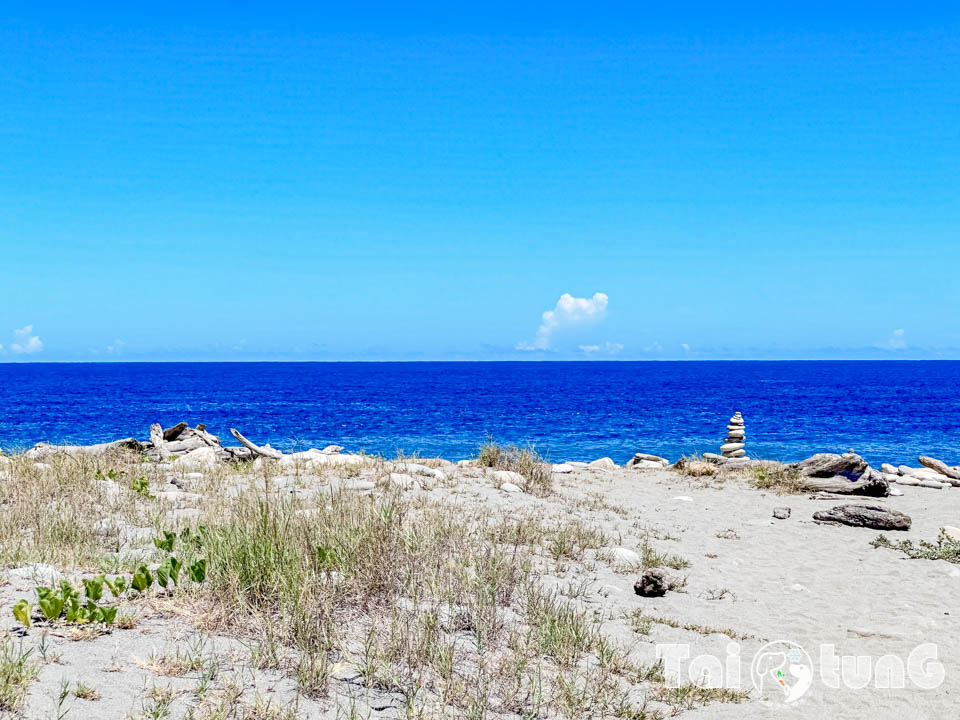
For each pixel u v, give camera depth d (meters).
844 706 6.45
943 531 13.76
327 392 105.50
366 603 7.17
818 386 126.25
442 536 9.68
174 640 5.93
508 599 8.14
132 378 180.62
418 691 5.68
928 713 6.34
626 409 67.50
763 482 19.72
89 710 4.60
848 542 13.66
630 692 6.41
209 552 7.75
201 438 22.00
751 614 9.22
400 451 18.66
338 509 9.62
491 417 57.09
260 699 5.05
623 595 9.58
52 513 9.66
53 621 5.95
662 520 15.11
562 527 12.77
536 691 5.98
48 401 82.94
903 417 57.28
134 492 12.34
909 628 8.72
